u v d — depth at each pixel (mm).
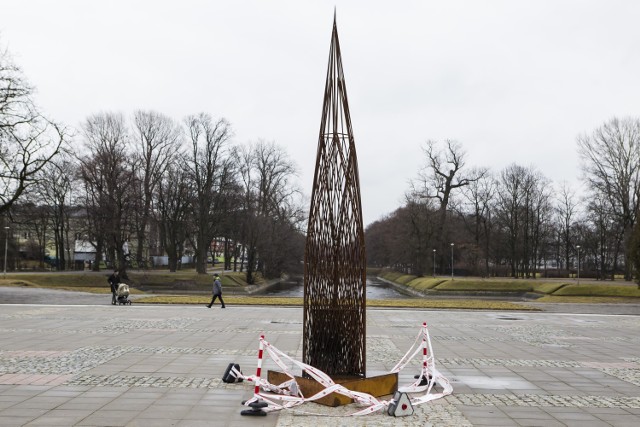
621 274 87000
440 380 11375
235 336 18031
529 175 77000
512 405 9672
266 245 66375
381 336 19016
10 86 34562
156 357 13844
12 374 11633
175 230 64938
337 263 10102
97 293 39188
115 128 57750
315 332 10141
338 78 10422
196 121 71875
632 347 17297
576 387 11242
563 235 86000
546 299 42875
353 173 10242
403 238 79188
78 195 67188
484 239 81625
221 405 9297
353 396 9281
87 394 9977
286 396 9438
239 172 67000
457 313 29406
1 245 69750
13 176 37031
